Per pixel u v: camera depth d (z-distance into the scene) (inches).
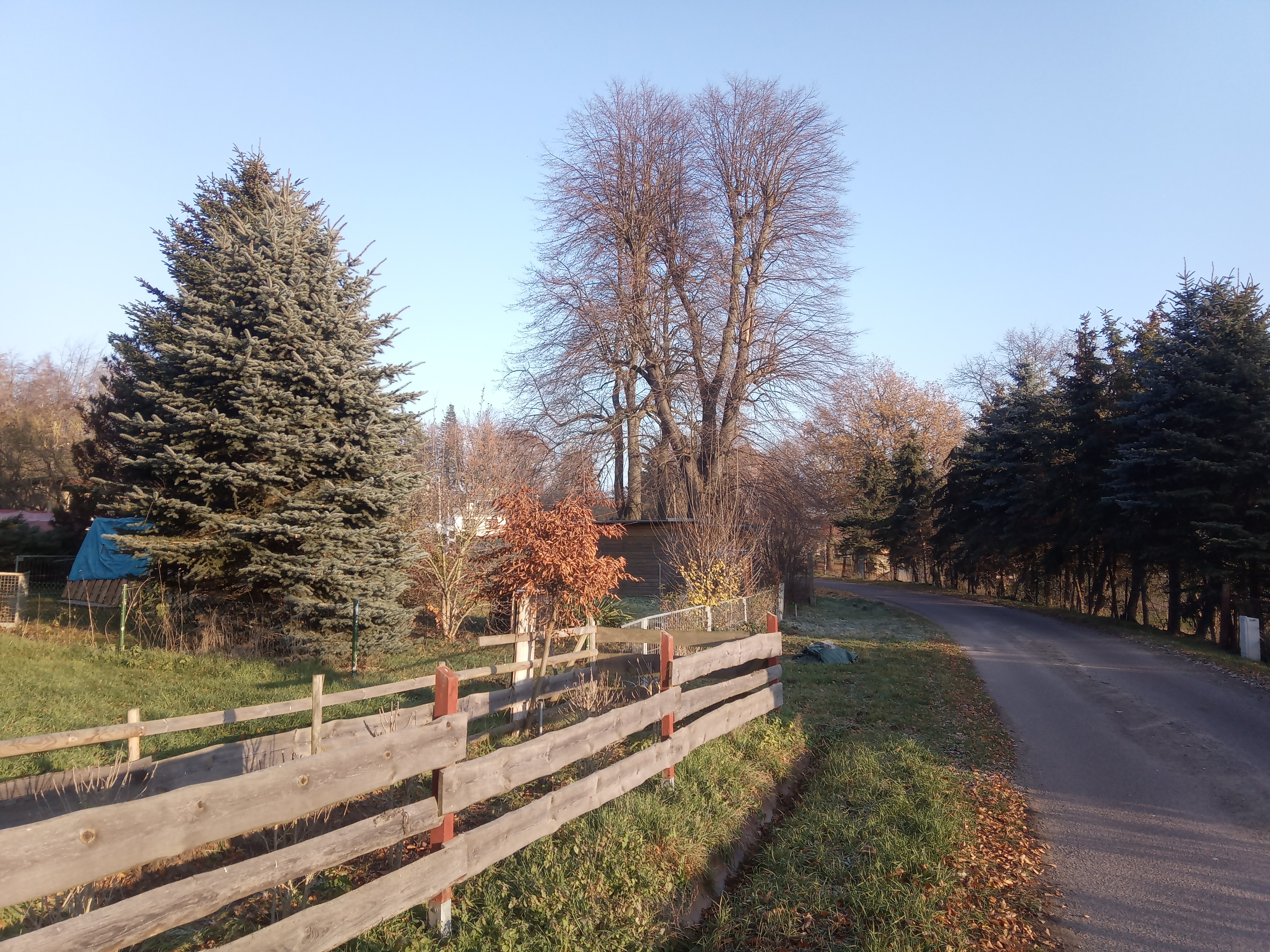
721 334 1262.3
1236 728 388.5
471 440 1135.0
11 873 93.7
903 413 2209.6
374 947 155.0
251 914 168.7
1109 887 207.0
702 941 176.7
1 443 1647.4
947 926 182.9
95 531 887.1
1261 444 784.9
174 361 550.9
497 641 323.0
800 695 436.5
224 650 504.7
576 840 204.2
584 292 1222.9
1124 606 1310.3
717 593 709.3
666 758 245.6
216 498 545.3
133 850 107.0
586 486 355.9
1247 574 812.0
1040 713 422.9
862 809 257.8
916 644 716.7
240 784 122.0
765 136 1331.2
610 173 1293.1
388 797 230.8
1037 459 1289.4
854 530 2263.8
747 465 1161.4
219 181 810.2
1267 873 215.0
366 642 534.0
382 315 615.8
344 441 558.3
